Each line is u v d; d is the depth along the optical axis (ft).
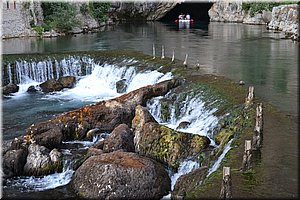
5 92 102.32
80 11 199.82
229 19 261.85
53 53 118.42
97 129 73.26
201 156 57.52
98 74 111.55
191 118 76.18
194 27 219.20
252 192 41.93
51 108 91.50
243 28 204.54
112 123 74.49
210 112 73.20
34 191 55.42
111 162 52.70
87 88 106.93
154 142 62.18
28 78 111.86
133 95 80.94
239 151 51.62
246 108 68.23
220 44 140.05
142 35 175.32
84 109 74.13
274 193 41.78
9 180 58.34
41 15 176.24
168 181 53.57
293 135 55.98
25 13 167.84
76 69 115.34
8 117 85.20
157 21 274.16
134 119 72.95
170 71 97.19
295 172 45.73
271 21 201.26
